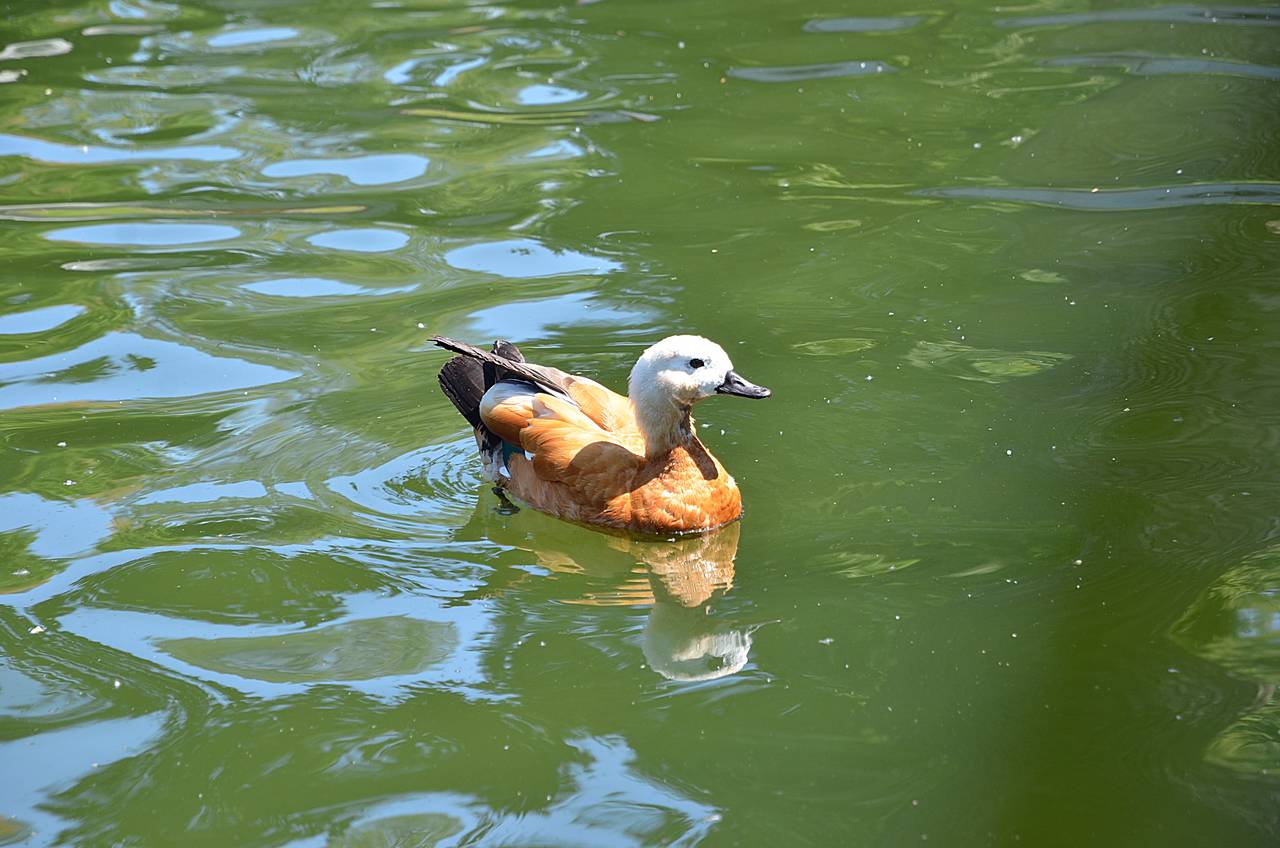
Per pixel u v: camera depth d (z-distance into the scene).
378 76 19.59
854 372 12.13
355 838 7.27
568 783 7.65
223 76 19.64
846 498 10.48
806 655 8.73
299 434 11.44
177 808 7.51
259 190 16.16
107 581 9.59
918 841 7.11
